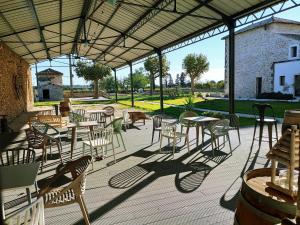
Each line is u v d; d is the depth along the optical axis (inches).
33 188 141.9
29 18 311.4
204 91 1336.1
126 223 107.2
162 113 493.0
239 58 928.3
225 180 151.3
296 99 710.5
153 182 150.3
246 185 74.9
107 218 111.2
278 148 69.9
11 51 466.0
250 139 257.1
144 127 350.0
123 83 1969.7
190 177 157.3
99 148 231.8
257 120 225.1
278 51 784.3
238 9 263.4
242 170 167.9
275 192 69.7
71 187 95.6
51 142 199.0
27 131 204.8
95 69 1269.7
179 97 1016.2
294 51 743.7
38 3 272.5
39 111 552.7
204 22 319.6
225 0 252.4
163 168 174.7
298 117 155.4
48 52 618.8
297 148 65.7
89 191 139.0
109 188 142.6
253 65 871.1
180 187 142.6
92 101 996.6
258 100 759.7
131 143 252.5
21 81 566.9
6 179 91.0
